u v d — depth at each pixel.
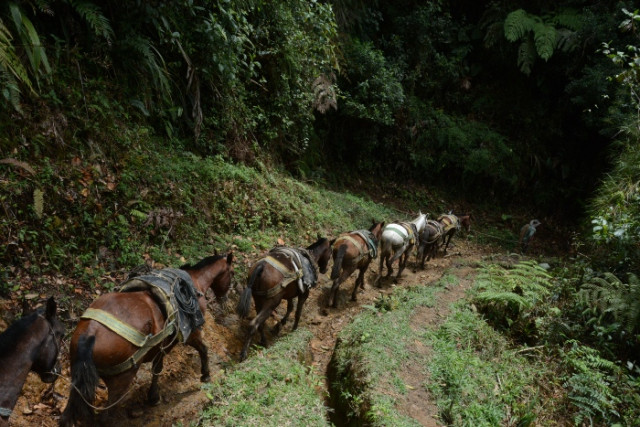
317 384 5.59
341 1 15.84
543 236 18.70
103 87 7.29
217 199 8.33
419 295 8.31
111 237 6.20
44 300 5.08
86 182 6.31
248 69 10.51
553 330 7.37
